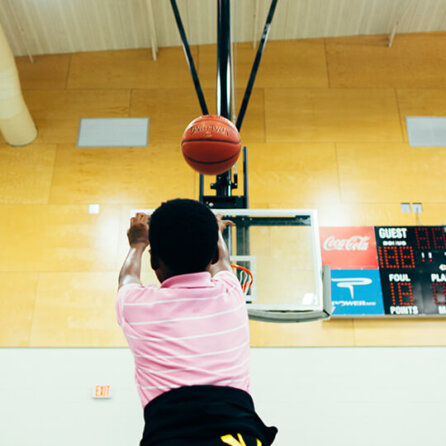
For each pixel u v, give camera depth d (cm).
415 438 338
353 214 397
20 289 376
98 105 438
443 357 359
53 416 343
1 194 405
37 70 451
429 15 448
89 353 359
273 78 444
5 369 355
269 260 263
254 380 351
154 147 422
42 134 426
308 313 249
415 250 373
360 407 345
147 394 81
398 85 444
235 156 212
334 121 430
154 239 89
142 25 436
